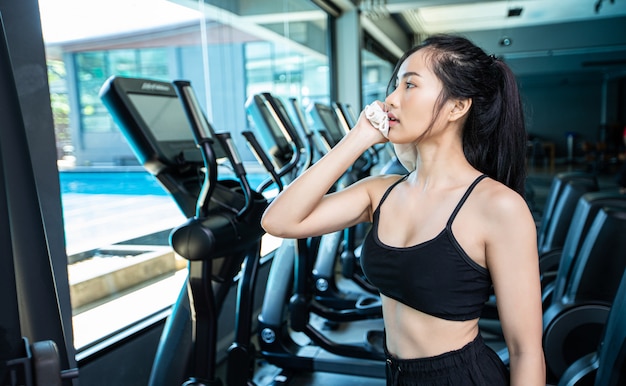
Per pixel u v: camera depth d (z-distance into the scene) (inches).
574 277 87.4
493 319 125.7
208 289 68.5
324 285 136.2
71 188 256.2
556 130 730.8
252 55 256.2
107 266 124.0
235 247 70.5
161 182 73.2
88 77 331.0
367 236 40.0
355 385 102.1
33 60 67.8
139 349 90.6
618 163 505.7
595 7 288.0
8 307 34.7
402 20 318.0
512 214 33.4
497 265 34.0
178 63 304.5
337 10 218.7
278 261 108.9
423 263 34.8
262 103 106.2
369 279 39.3
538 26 350.9
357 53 222.7
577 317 84.6
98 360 80.9
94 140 340.2
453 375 35.7
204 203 66.2
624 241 81.7
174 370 73.2
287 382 101.7
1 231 34.9
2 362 31.5
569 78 655.8
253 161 256.4
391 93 37.5
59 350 38.9
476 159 38.4
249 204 69.1
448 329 35.6
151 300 113.1
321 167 37.9
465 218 34.7
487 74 36.3
